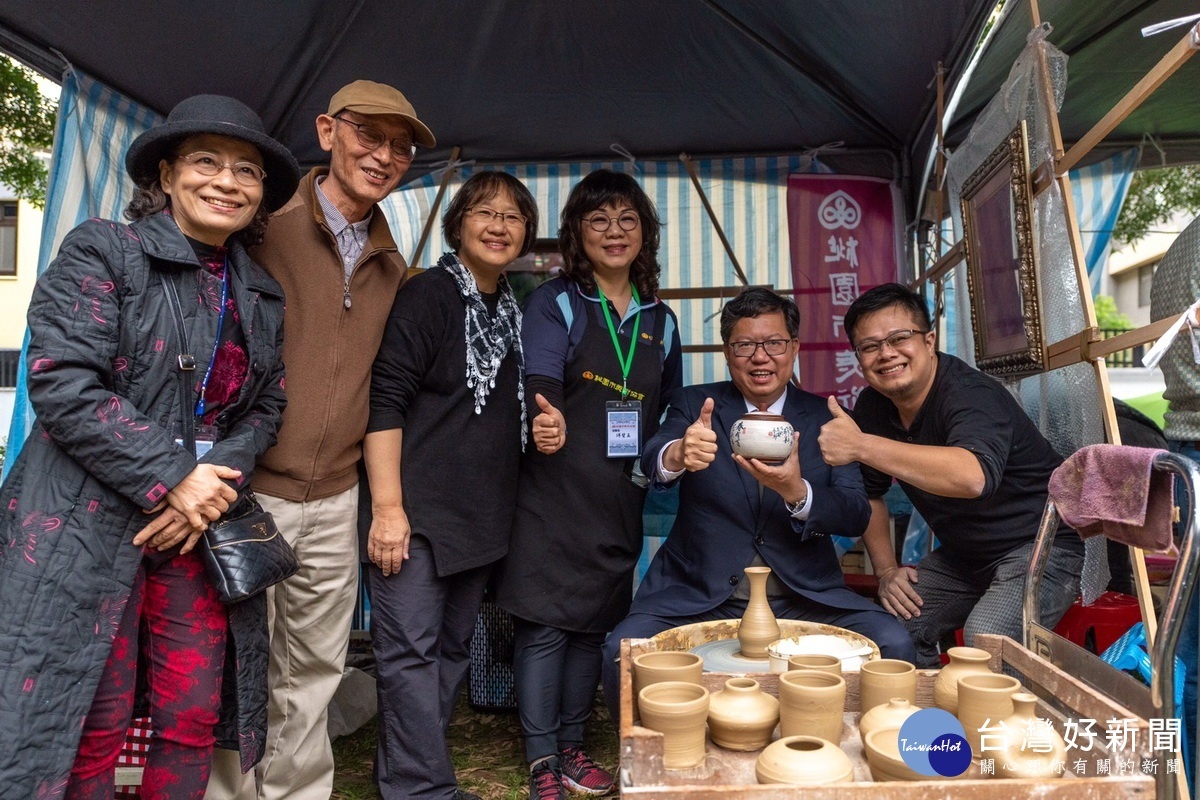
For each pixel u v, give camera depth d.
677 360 2.85
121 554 1.61
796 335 2.58
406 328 2.24
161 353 1.68
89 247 1.63
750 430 2.15
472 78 3.68
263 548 1.77
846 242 4.20
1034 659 1.55
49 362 1.55
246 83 3.54
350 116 2.13
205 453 1.74
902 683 1.47
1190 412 2.00
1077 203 4.69
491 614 3.26
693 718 1.35
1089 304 2.06
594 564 2.51
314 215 2.12
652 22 3.30
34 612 1.52
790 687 1.40
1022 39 3.25
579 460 2.51
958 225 3.31
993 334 2.81
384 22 3.29
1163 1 3.10
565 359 2.57
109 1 2.85
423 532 2.25
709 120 4.02
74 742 1.54
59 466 1.60
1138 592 1.74
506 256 2.38
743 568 2.43
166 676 1.74
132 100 3.35
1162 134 4.37
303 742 2.21
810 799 1.13
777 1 3.05
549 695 2.52
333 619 2.23
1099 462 1.56
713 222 4.34
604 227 2.55
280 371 1.95
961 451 2.16
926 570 2.86
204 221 1.74
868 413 2.79
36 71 3.03
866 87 3.60
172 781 1.76
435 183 4.50
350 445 2.21
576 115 3.98
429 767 2.27
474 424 2.33
